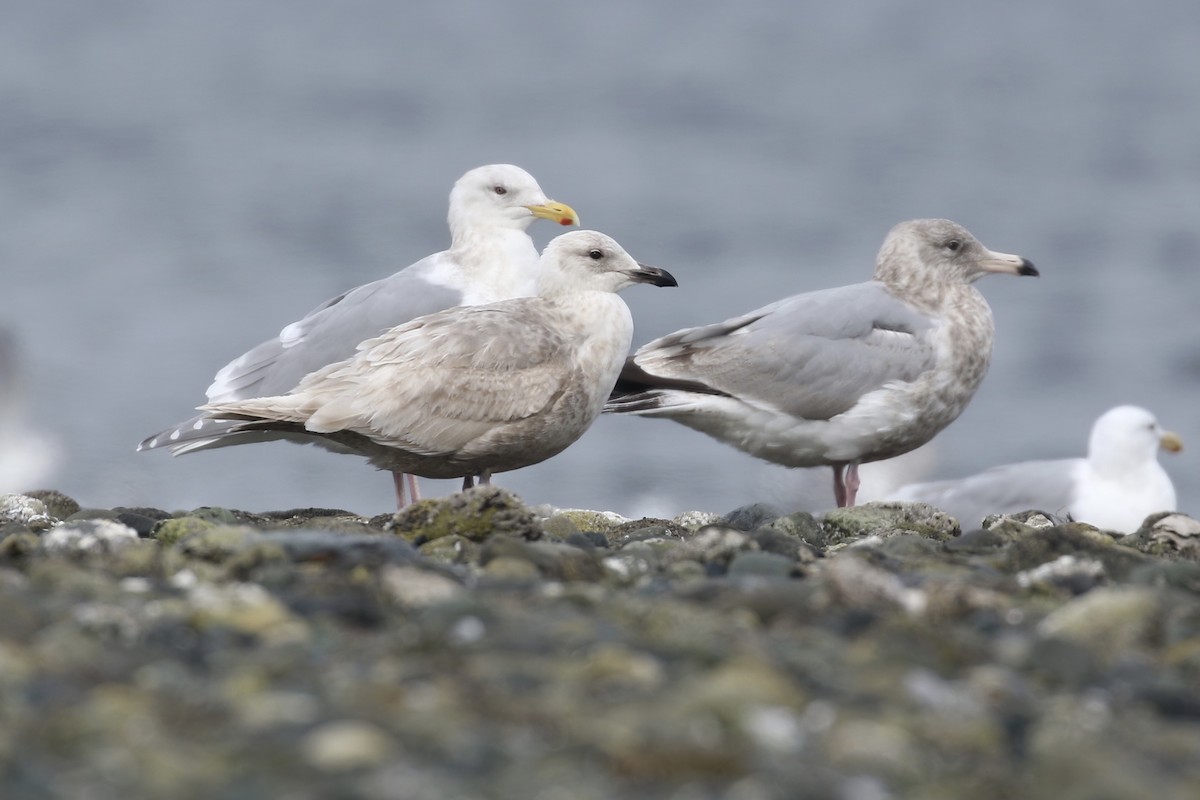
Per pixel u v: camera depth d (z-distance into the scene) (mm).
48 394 28250
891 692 6625
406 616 8039
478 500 10906
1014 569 10258
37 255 41125
